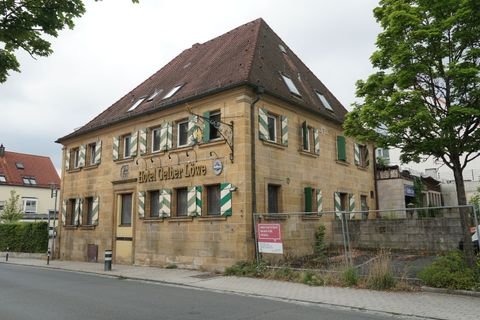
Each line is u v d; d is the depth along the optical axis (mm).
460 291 9430
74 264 19266
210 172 15516
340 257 14812
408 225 16125
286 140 16594
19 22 6547
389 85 10812
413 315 7816
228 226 14633
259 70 16734
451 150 10258
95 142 21453
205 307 8695
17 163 46281
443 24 9664
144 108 19000
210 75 17875
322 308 8633
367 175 23047
